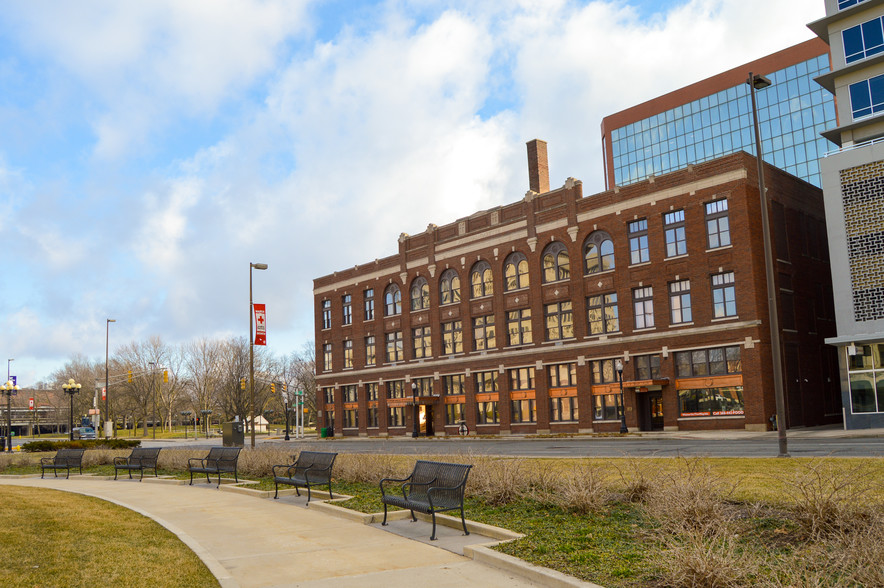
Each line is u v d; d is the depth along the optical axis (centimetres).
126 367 10294
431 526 1135
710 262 4069
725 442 3028
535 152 5591
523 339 5131
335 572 855
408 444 4244
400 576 823
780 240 4222
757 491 1167
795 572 659
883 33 3853
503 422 5175
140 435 9869
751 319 3878
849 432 3325
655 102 10038
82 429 8919
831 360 4531
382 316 6303
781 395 2100
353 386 6638
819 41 8431
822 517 859
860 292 3609
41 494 1644
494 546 917
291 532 1131
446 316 5712
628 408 4388
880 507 856
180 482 1970
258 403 10525
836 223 3709
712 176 4091
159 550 973
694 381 4103
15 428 13825
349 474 1738
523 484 1303
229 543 1052
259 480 1919
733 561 684
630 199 4478
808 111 8444
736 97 9156
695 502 929
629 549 860
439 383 5712
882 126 3822
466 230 5588
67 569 855
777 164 8669
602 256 4653
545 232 4966
